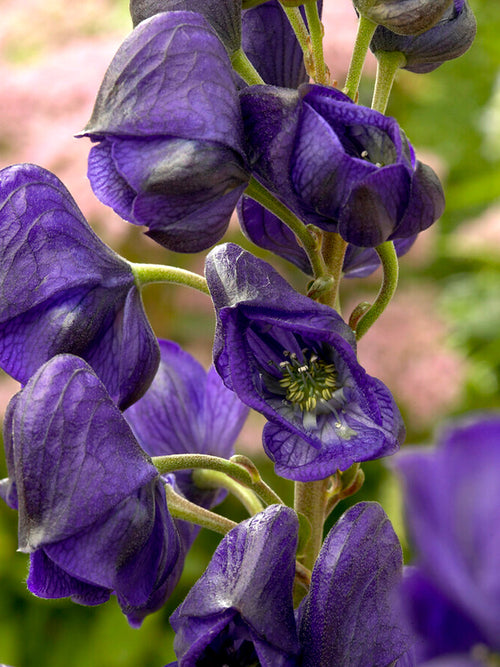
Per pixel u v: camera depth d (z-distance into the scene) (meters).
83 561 0.35
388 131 0.34
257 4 0.38
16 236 0.36
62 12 0.79
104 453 0.35
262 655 0.34
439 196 0.34
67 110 0.72
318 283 0.37
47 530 0.35
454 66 0.85
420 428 0.70
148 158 0.35
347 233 0.35
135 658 0.62
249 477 0.38
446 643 0.28
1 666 0.39
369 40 0.37
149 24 0.35
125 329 0.38
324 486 0.39
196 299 0.71
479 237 0.71
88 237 0.37
